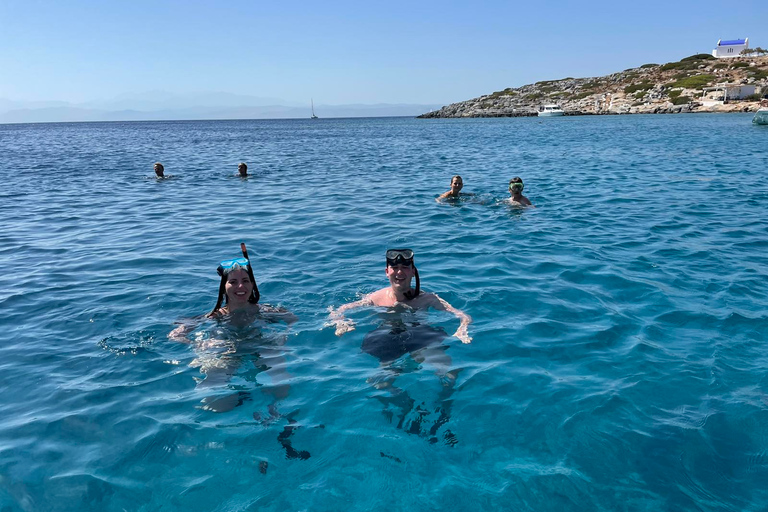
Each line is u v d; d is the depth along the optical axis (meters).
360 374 4.79
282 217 11.98
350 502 3.24
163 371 4.91
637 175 17.86
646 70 121.88
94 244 9.86
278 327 5.81
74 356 5.23
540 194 14.52
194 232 10.70
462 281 7.27
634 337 5.48
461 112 128.88
